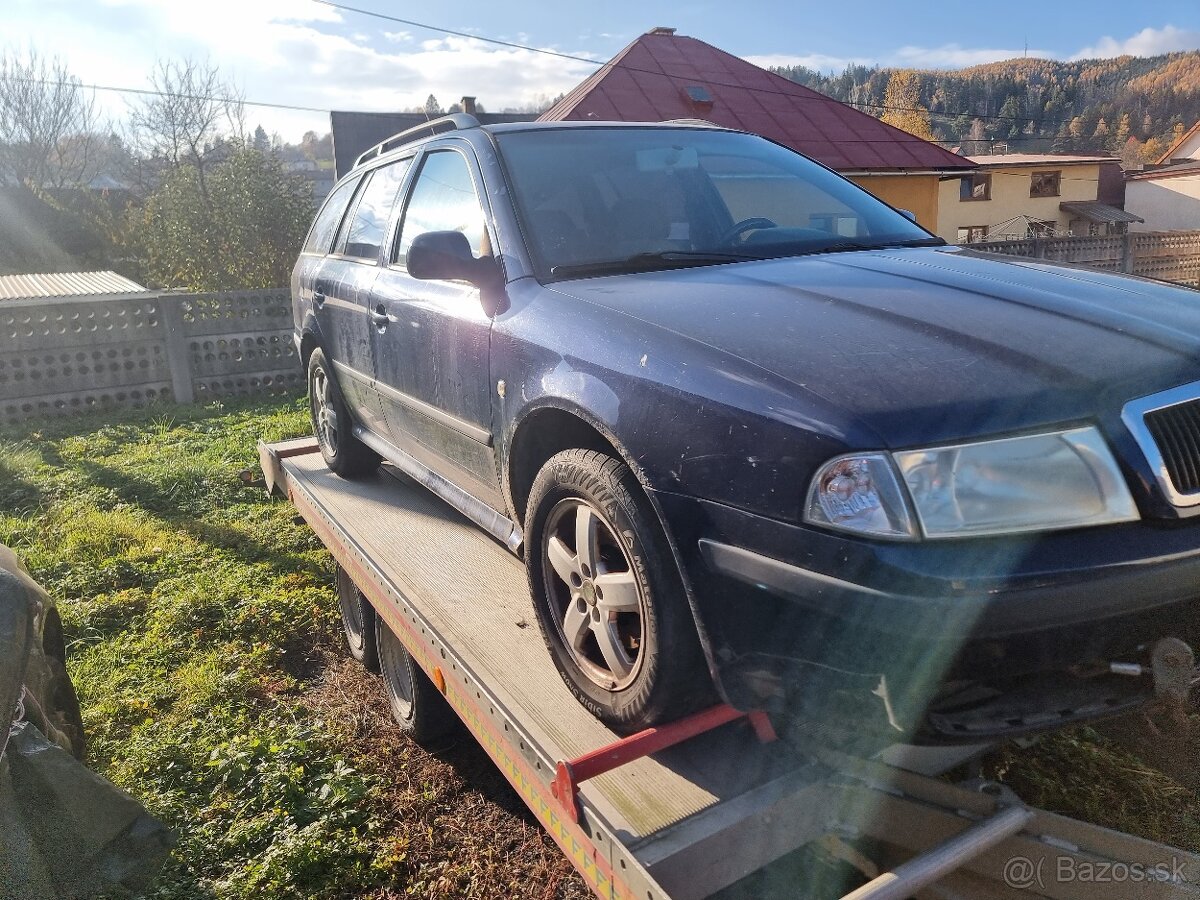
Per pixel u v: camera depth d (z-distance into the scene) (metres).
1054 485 1.66
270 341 11.66
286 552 5.82
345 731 3.81
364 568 3.35
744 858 1.86
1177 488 1.70
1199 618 1.69
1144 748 2.99
